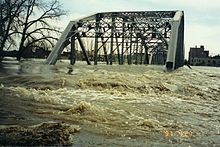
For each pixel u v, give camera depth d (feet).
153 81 75.77
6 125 31.17
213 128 37.65
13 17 175.73
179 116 43.62
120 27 177.99
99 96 54.60
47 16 191.31
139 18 178.60
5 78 70.49
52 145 26.55
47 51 192.65
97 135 30.89
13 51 191.52
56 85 63.26
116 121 37.24
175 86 74.08
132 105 48.34
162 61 261.03
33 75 77.56
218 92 75.15
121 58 222.69
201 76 107.96
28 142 26.48
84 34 178.09
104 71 102.37
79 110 40.45
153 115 42.73
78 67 133.39
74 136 29.68
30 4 183.32
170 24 158.71
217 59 449.89
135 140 30.17
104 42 196.34
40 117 36.70
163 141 30.50
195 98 63.31
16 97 48.06
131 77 77.87
